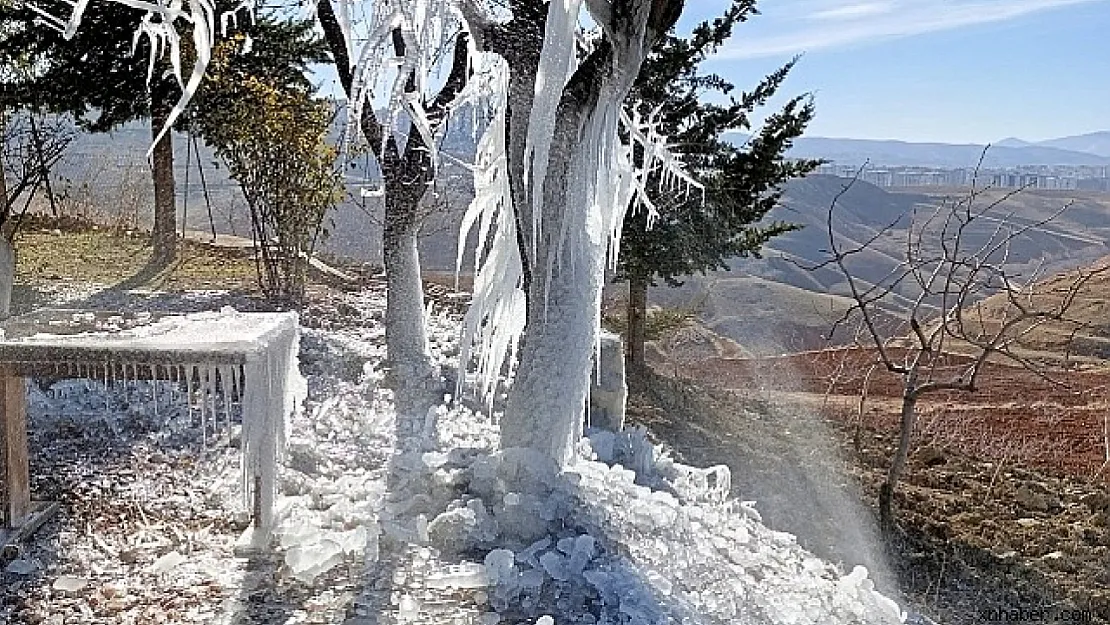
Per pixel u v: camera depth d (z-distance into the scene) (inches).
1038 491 303.7
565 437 165.3
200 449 183.9
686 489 200.8
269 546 138.5
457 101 221.0
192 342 136.5
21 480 142.9
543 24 163.2
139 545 138.8
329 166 339.3
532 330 164.1
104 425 197.2
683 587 138.5
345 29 197.9
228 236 510.6
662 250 335.0
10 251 177.3
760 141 344.8
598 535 144.6
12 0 337.7
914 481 303.7
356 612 118.9
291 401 161.8
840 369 443.2
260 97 342.6
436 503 155.8
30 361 134.0
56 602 120.1
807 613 144.2
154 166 417.1
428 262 384.8
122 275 381.4
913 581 221.8
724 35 336.5
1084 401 422.6
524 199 162.2
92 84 402.3
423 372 239.1
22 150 442.9
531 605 123.2
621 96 157.6
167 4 150.7
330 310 335.3
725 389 401.1
